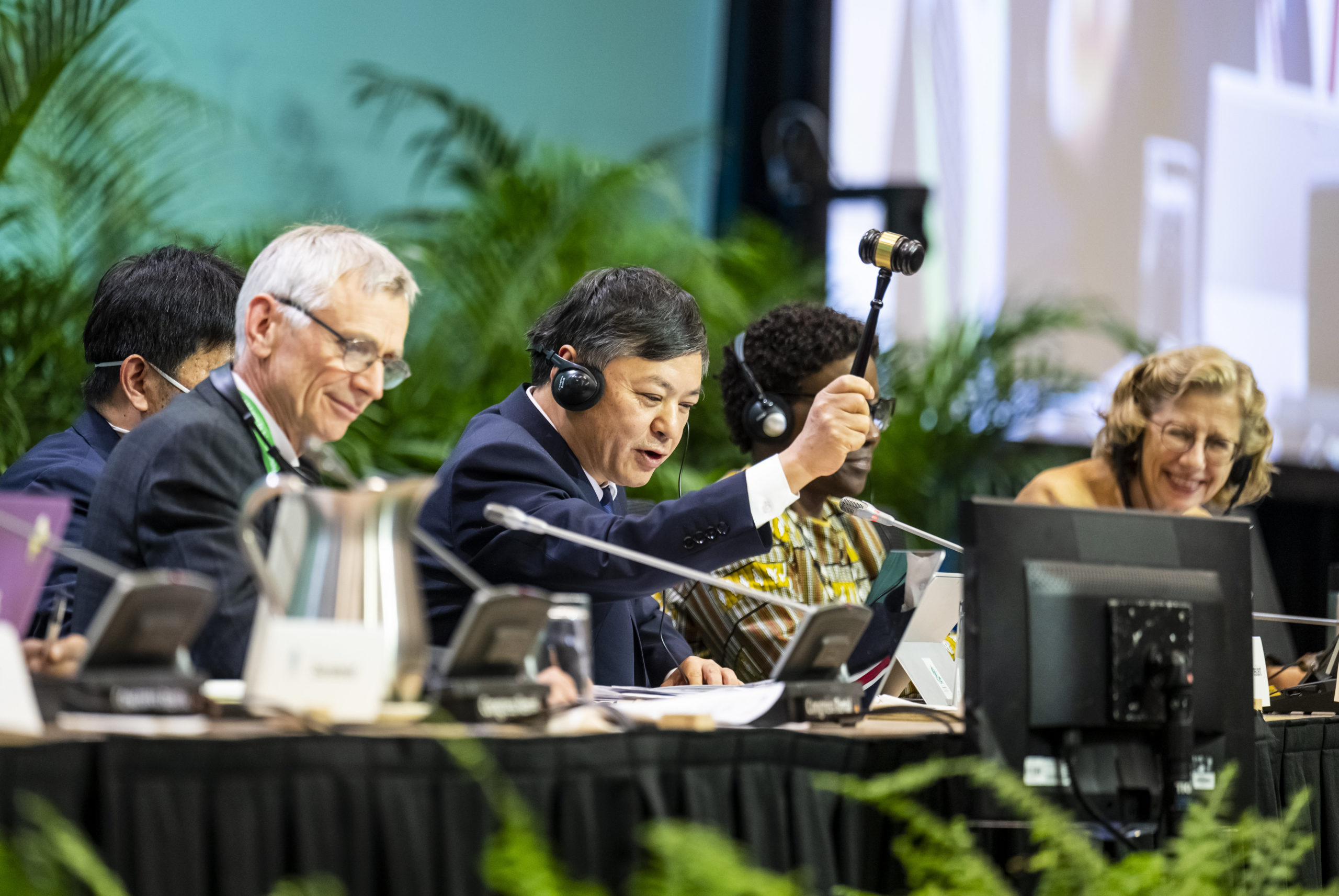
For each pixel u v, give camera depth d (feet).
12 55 34.06
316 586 13.99
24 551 14.26
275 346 18.06
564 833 13.94
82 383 34.09
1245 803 17.10
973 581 15.88
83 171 37.42
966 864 13.56
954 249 59.11
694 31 62.13
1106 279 61.52
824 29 60.75
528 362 43.42
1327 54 67.36
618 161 56.34
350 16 51.67
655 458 21.91
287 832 12.83
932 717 18.07
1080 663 16.08
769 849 15.26
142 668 13.52
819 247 58.34
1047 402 54.13
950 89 60.18
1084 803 15.72
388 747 13.33
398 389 41.34
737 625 24.76
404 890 13.16
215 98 47.88
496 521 17.40
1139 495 27.66
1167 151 62.90
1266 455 28.76
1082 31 61.62
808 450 19.29
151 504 17.13
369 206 51.78
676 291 21.83
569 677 15.55
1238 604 17.63
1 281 34.71
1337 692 22.52
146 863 12.14
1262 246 64.95
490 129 51.01
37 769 11.80
